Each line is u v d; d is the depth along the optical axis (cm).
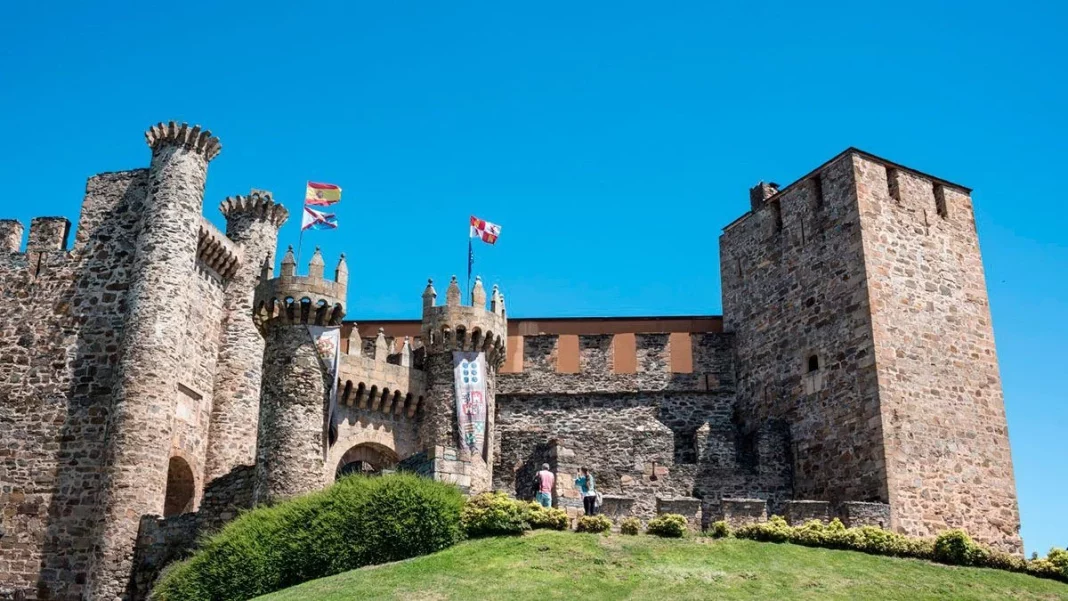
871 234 5138
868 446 4803
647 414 5744
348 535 3678
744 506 4088
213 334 5525
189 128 5347
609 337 5919
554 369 5881
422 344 5328
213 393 5481
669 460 5253
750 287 5772
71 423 5125
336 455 4706
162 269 5075
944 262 5297
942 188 5478
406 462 4369
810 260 5403
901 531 4594
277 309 4619
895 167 5372
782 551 3797
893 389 4862
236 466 5241
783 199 5672
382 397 4956
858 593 3372
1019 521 4934
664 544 3766
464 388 4988
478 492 4719
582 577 3341
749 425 5556
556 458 5009
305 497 3934
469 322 5072
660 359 5847
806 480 5084
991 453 4994
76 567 4891
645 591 3244
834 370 5097
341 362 4831
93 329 5262
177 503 5222
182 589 3706
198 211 5316
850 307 5091
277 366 4553
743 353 5719
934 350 5059
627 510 4112
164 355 4959
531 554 3556
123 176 5503
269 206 5934
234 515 4522
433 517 3731
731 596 3225
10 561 4928
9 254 5475
